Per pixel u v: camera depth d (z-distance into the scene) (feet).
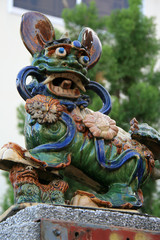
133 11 18.63
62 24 24.03
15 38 22.95
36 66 8.43
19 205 7.32
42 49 8.50
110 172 8.13
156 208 15.01
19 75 8.18
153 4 25.59
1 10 22.99
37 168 7.64
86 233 6.93
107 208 7.78
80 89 8.46
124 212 7.59
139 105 16.53
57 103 8.11
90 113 8.50
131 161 8.23
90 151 8.07
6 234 7.17
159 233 7.39
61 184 7.74
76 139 8.04
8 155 7.46
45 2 24.18
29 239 6.77
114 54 18.10
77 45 8.18
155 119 16.80
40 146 7.83
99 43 9.12
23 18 8.59
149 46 18.60
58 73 8.16
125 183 8.16
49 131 7.95
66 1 24.75
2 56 22.48
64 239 6.77
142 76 18.34
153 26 18.94
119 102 16.96
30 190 7.45
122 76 17.78
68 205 7.28
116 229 7.14
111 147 8.23
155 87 17.66
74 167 8.14
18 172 7.57
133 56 18.06
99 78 17.22
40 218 6.84
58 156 7.84
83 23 17.76
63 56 8.14
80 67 8.21
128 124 13.42
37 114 7.94
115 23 18.43
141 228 7.50
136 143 8.50
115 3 26.30
